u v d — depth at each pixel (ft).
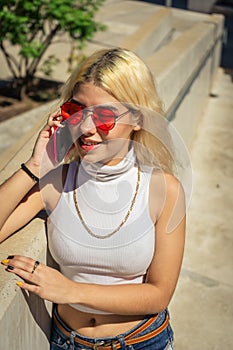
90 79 6.09
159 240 6.46
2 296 5.56
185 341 10.81
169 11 33.14
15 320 5.77
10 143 21.15
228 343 10.82
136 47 21.25
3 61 29.22
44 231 6.77
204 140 22.22
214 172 19.30
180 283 12.60
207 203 16.92
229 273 13.21
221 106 27.04
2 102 25.41
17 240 6.50
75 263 6.45
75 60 29.43
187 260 13.66
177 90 15.48
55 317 6.89
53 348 7.00
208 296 12.23
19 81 26.12
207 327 11.23
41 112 24.53
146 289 6.27
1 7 22.76
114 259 6.32
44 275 5.94
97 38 36.14
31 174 6.50
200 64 21.85
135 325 6.48
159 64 14.92
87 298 6.06
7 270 5.90
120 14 43.04
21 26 23.59
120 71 6.07
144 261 6.39
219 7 51.83
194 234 14.98
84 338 6.57
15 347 5.81
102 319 6.46
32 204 6.68
